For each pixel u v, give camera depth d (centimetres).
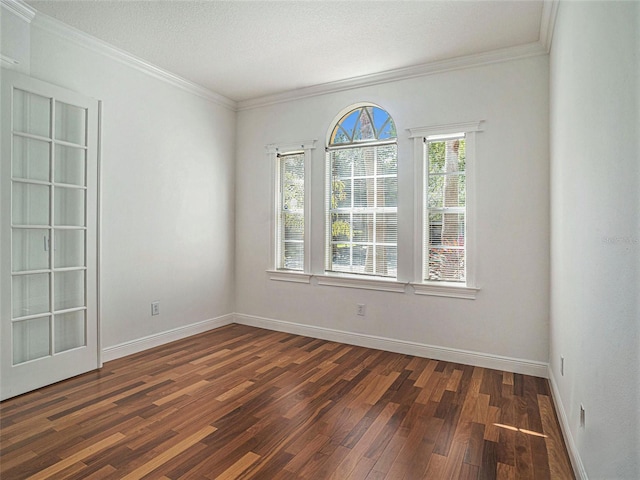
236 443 212
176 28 297
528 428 229
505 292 325
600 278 141
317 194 419
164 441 212
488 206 330
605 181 135
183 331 412
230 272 471
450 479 182
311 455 201
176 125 399
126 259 354
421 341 361
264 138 454
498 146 326
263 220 457
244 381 298
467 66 337
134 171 358
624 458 112
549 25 272
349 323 399
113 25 292
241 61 353
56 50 296
